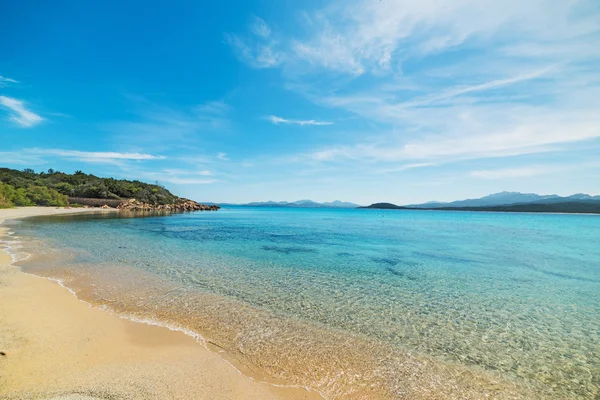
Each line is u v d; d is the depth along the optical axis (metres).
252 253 19.17
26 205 59.84
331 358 6.26
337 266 16.03
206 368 5.52
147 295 9.80
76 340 6.21
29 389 4.36
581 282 13.87
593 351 7.06
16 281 10.35
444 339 7.50
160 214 68.75
